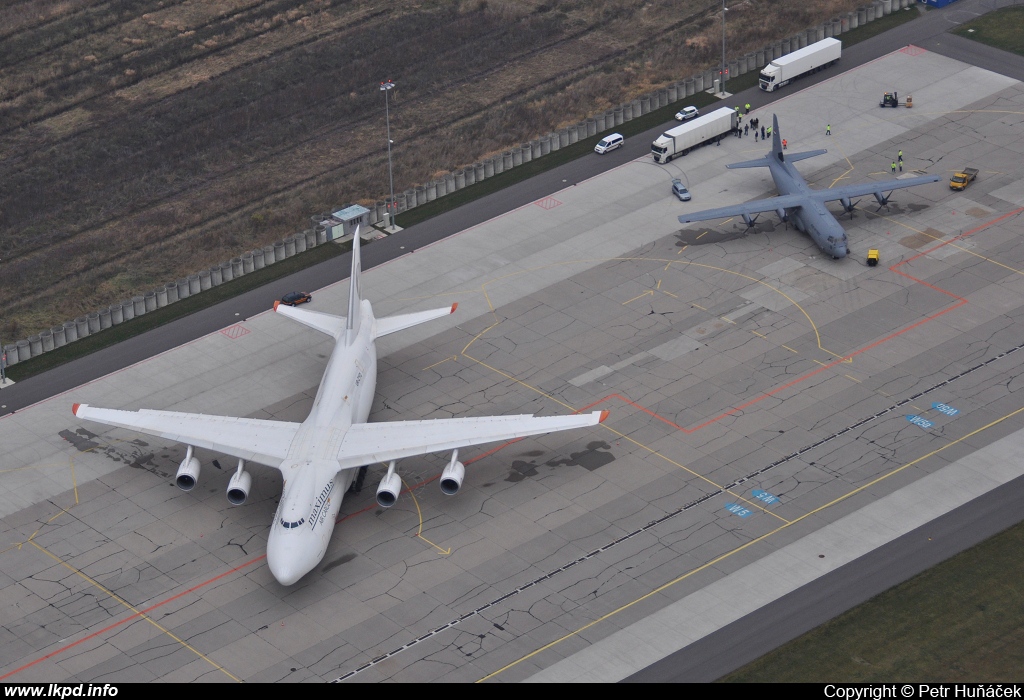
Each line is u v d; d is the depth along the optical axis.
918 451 156.00
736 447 157.88
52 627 137.00
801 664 129.12
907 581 138.50
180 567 143.88
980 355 171.38
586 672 129.12
